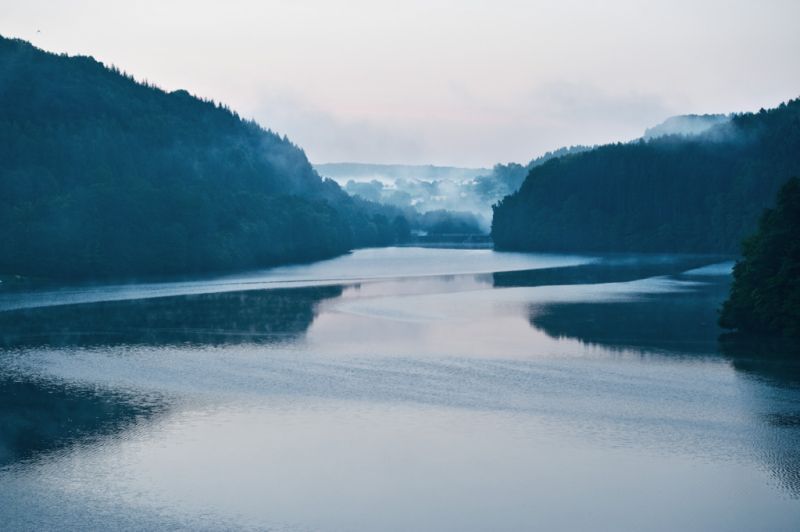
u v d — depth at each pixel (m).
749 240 106.44
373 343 97.44
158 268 199.12
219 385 76.88
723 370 82.00
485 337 101.12
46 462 56.78
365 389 75.19
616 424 64.69
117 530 46.91
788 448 59.28
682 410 68.31
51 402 71.31
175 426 64.50
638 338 99.94
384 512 49.12
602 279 184.00
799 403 70.19
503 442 60.62
